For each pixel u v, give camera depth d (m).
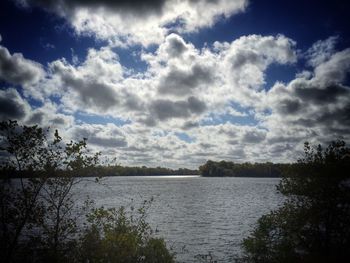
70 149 14.72
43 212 14.86
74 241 15.79
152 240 18.67
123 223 16.95
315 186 18.64
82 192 109.94
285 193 19.91
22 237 17.19
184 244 31.00
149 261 17.36
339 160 18.59
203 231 38.03
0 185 13.52
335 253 17.98
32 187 14.32
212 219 48.19
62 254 15.03
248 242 19.80
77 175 15.03
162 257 18.23
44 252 14.73
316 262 17.22
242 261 22.33
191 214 53.84
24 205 14.53
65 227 15.49
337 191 18.20
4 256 13.76
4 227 13.95
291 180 19.66
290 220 19.38
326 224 18.69
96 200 75.38
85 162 14.91
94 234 16.31
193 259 25.69
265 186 159.25
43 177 14.23
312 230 19.25
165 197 92.12
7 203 13.95
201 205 69.25
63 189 15.15
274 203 74.19
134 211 53.12
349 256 17.52
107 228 16.28
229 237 34.56
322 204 18.55
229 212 56.97
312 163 19.14
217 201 79.62
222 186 161.12
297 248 19.72
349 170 18.42
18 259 14.29
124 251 15.94
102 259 15.03
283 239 19.56
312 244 19.06
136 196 93.69
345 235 18.25
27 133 13.85
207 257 26.23
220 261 25.06
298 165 19.52
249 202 77.00
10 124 13.74
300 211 19.09
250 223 44.41
